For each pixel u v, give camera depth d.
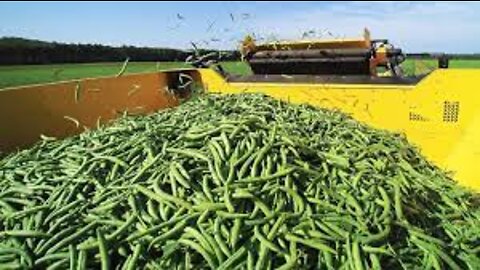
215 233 2.58
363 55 5.43
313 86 5.34
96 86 4.93
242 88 5.77
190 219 2.66
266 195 2.83
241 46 6.10
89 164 3.22
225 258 2.51
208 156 3.05
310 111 4.35
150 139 3.37
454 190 3.68
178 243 2.57
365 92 5.07
